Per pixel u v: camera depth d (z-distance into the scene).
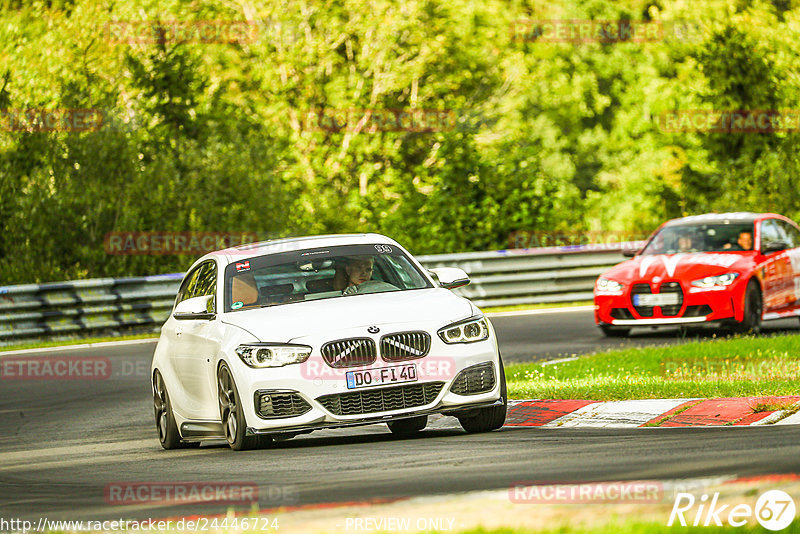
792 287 66.44
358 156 129.50
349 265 37.38
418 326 33.78
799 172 107.50
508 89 142.00
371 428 41.03
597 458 28.52
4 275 92.19
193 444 39.34
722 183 109.56
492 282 88.50
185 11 121.81
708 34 115.25
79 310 77.88
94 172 98.81
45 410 51.03
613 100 156.75
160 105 113.06
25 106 99.88
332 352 33.28
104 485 29.80
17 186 95.62
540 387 43.94
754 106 113.25
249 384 33.38
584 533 19.50
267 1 131.12
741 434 31.36
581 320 76.56
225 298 36.78
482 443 32.62
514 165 109.62
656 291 63.31
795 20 116.56
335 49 138.25
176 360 38.34
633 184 149.50
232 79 130.75
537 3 158.62
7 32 105.62
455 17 138.12
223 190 102.94
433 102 136.75
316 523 21.91
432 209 107.44
